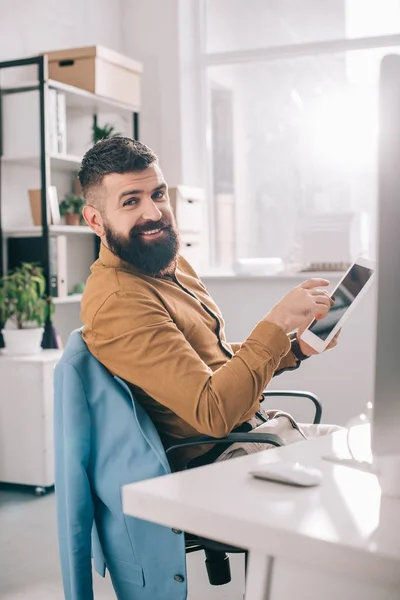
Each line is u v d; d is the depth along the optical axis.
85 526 1.58
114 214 1.74
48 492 3.40
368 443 1.29
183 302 1.87
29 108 3.67
